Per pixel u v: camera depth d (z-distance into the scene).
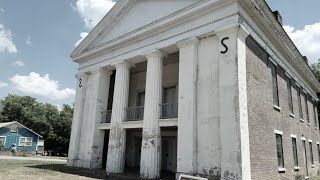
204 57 13.35
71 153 19.62
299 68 21.38
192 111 12.80
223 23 12.57
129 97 21.52
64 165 19.92
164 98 19.20
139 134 20.41
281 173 14.16
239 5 12.43
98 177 14.20
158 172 14.12
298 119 19.59
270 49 15.59
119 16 18.97
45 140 51.31
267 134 13.30
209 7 13.13
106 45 18.66
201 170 12.02
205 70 13.14
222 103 11.70
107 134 20.55
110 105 21.23
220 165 11.43
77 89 21.03
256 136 12.12
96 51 19.56
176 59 18.47
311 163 21.16
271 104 14.49
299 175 17.16
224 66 12.03
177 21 14.52
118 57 17.98
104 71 19.77
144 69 20.89
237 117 11.07
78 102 20.50
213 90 12.59
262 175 11.99
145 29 15.93
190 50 13.71
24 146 43.22
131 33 16.75
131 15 18.22
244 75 11.99
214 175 11.53
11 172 14.73
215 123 12.11
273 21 15.18
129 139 21.12
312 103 26.36
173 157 18.70
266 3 13.68
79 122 19.91
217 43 13.01
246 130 11.34
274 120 14.56
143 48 16.28
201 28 13.48
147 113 14.96
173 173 16.94
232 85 11.55
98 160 18.34
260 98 13.23
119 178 13.95
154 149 14.26
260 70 13.79
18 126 42.66
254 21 13.79
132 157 20.67
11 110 57.84
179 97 13.55
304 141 20.20
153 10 16.69
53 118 53.94
